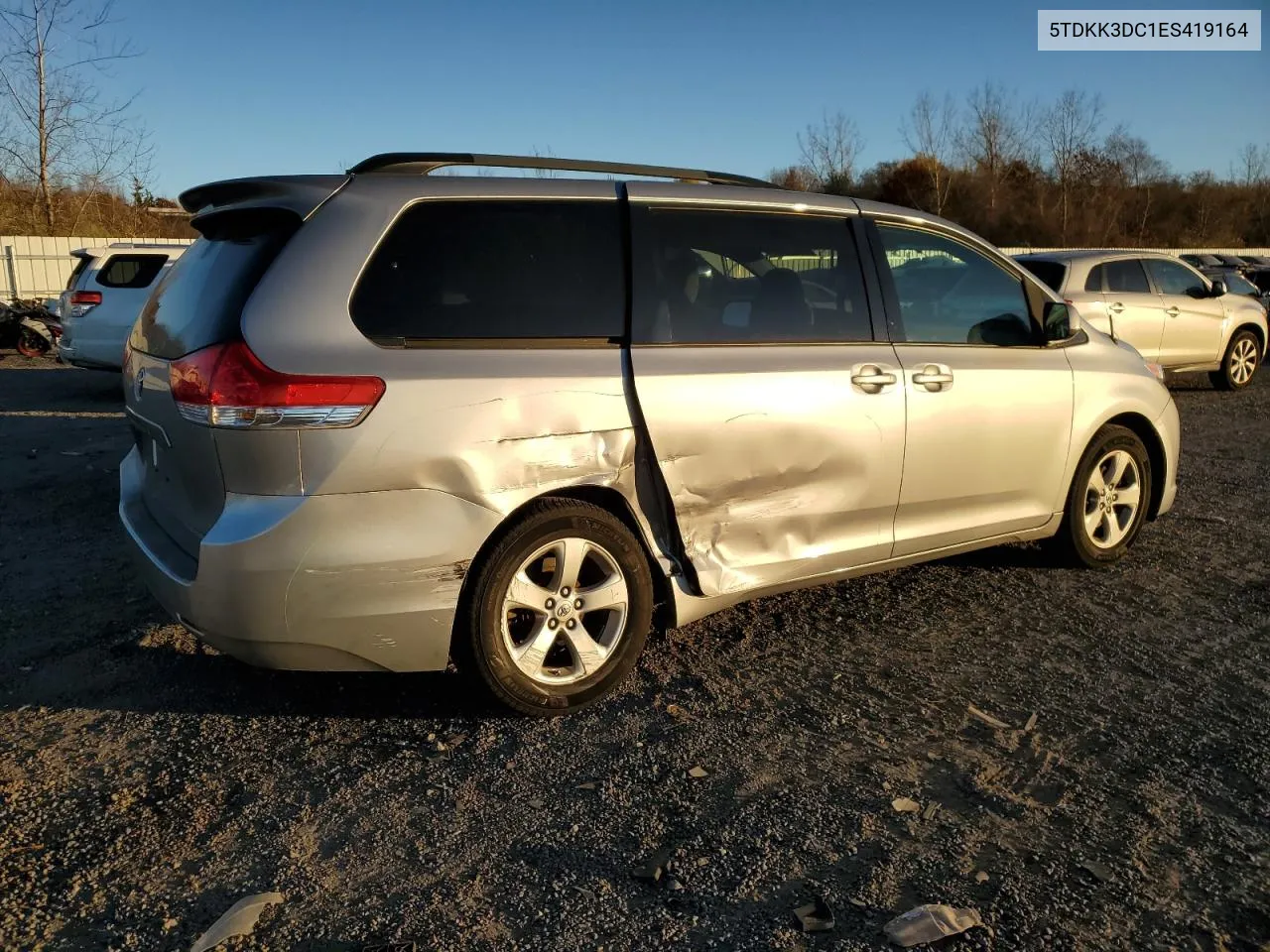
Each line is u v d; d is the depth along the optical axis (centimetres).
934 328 438
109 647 415
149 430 358
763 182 425
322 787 309
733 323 381
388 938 239
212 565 305
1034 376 460
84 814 294
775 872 264
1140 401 508
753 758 325
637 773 316
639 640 365
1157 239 4569
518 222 347
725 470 370
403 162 343
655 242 369
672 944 236
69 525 600
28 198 2661
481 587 330
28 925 245
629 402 350
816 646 418
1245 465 784
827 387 391
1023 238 4450
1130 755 326
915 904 250
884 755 326
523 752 330
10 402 1153
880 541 420
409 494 312
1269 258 3030
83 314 1148
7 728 347
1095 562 510
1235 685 379
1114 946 234
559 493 347
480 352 328
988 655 407
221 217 361
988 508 457
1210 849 273
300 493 302
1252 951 233
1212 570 516
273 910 250
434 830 285
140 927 245
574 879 262
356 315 315
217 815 294
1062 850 273
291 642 311
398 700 369
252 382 298
